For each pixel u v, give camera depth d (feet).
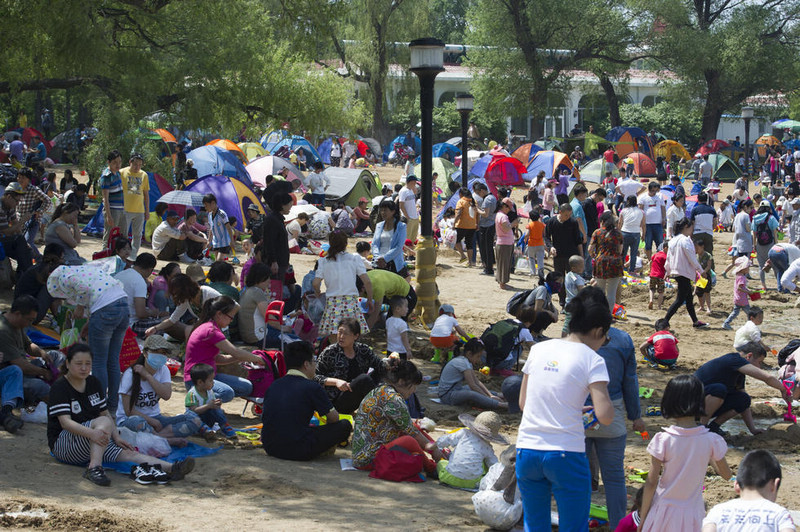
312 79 84.58
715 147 188.65
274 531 20.88
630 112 224.33
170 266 39.99
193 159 98.27
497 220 63.52
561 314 57.88
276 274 40.01
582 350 17.81
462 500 25.09
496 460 26.63
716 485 27.61
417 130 195.62
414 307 47.06
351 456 29.01
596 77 212.23
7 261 46.85
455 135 204.23
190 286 37.04
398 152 169.37
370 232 84.12
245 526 21.13
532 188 96.37
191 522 21.17
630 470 28.60
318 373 32.78
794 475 29.07
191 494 23.76
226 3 57.00
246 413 33.53
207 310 31.58
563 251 56.95
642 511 18.72
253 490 24.49
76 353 24.84
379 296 43.11
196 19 57.72
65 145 127.75
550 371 17.76
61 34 44.80
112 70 51.65
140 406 28.66
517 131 228.43
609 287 53.88
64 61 46.50
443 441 28.27
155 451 26.55
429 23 185.37
